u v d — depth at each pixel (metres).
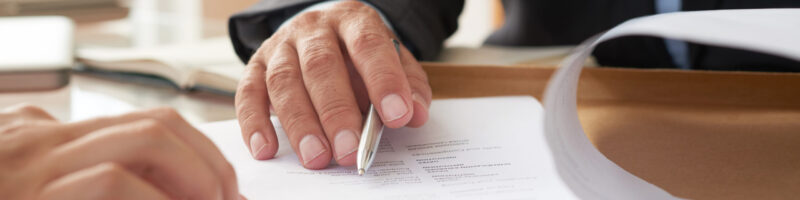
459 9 0.98
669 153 0.60
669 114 0.67
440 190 0.57
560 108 0.57
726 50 0.86
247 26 0.82
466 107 0.69
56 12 1.34
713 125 0.64
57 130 0.51
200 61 0.85
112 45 1.09
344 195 0.57
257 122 0.63
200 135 0.53
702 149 0.61
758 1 0.87
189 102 0.78
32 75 0.77
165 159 0.51
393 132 0.65
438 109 0.69
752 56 0.84
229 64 0.83
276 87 0.65
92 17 1.39
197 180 0.51
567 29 1.14
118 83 0.85
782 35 0.48
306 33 0.70
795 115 0.65
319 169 0.60
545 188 0.57
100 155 0.50
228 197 0.53
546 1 1.14
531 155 0.61
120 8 1.44
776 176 0.57
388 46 0.66
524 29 1.16
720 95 0.69
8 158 0.50
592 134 0.63
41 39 0.87
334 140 0.61
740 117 0.66
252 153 0.62
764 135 0.62
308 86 0.64
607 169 0.57
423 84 0.67
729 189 0.56
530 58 0.88
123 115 0.52
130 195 0.49
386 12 0.83
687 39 0.49
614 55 0.90
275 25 0.83
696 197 0.55
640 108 0.68
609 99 0.70
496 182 0.58
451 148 0.62
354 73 0.67
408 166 0.60
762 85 0.69
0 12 1.28
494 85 0.73
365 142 0.60
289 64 0.66
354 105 0.63
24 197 0.49
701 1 0.87
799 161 0.59
